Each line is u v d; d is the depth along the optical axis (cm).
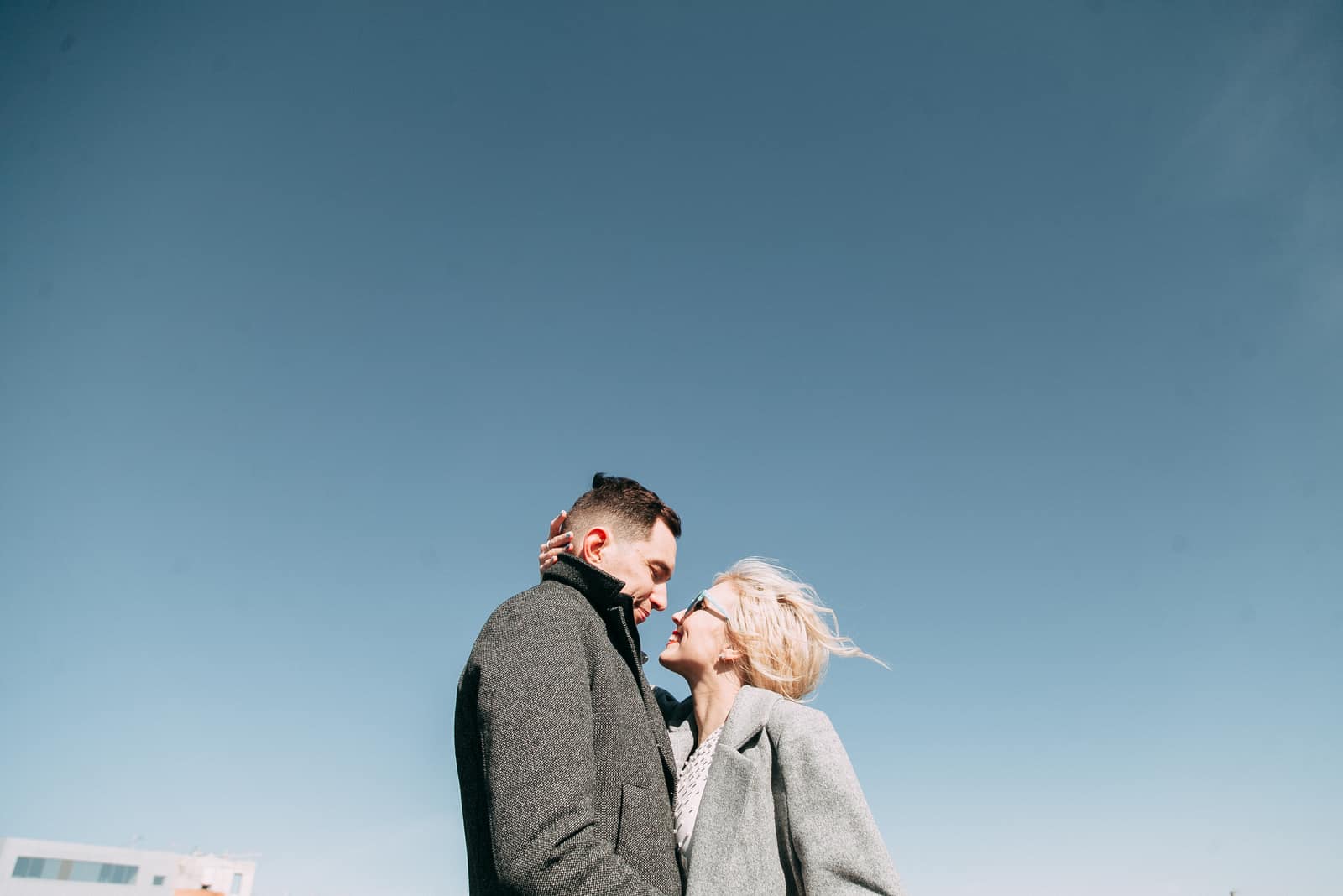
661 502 232
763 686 222
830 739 183
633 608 208
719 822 173
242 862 4619
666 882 156
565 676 151
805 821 169
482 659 158
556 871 125
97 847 4200
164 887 4375
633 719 174
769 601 234
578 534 221
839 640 235
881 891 157
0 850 3900
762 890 165
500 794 135
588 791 137
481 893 161
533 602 171
